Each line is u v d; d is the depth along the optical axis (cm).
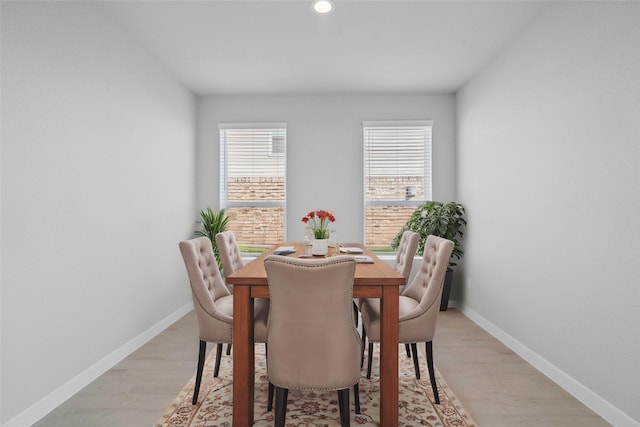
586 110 225
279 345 176
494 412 213
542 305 271
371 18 284
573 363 237
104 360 268
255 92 452
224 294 272
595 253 218
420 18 284
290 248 329
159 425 197
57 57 226
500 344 326
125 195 302
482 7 269
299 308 172
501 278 335
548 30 264
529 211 289
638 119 188
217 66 374
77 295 242
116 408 215
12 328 194
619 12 200
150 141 346
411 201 465
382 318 197
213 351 308
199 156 464
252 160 470
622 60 198
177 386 243
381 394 195
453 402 222
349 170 462
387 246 465
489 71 362
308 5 267
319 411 213
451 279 437
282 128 461
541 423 203
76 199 242
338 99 461
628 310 195
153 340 334
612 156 205
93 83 261
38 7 212
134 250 315
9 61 193
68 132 236
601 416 210
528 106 290
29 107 205
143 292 329
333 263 168
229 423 199
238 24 293
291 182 462
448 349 313
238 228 470
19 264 198
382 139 467
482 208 377
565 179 245
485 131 371
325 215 286
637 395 189
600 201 214
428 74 396
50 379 217
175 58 355
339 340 174
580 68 231
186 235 431
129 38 308
